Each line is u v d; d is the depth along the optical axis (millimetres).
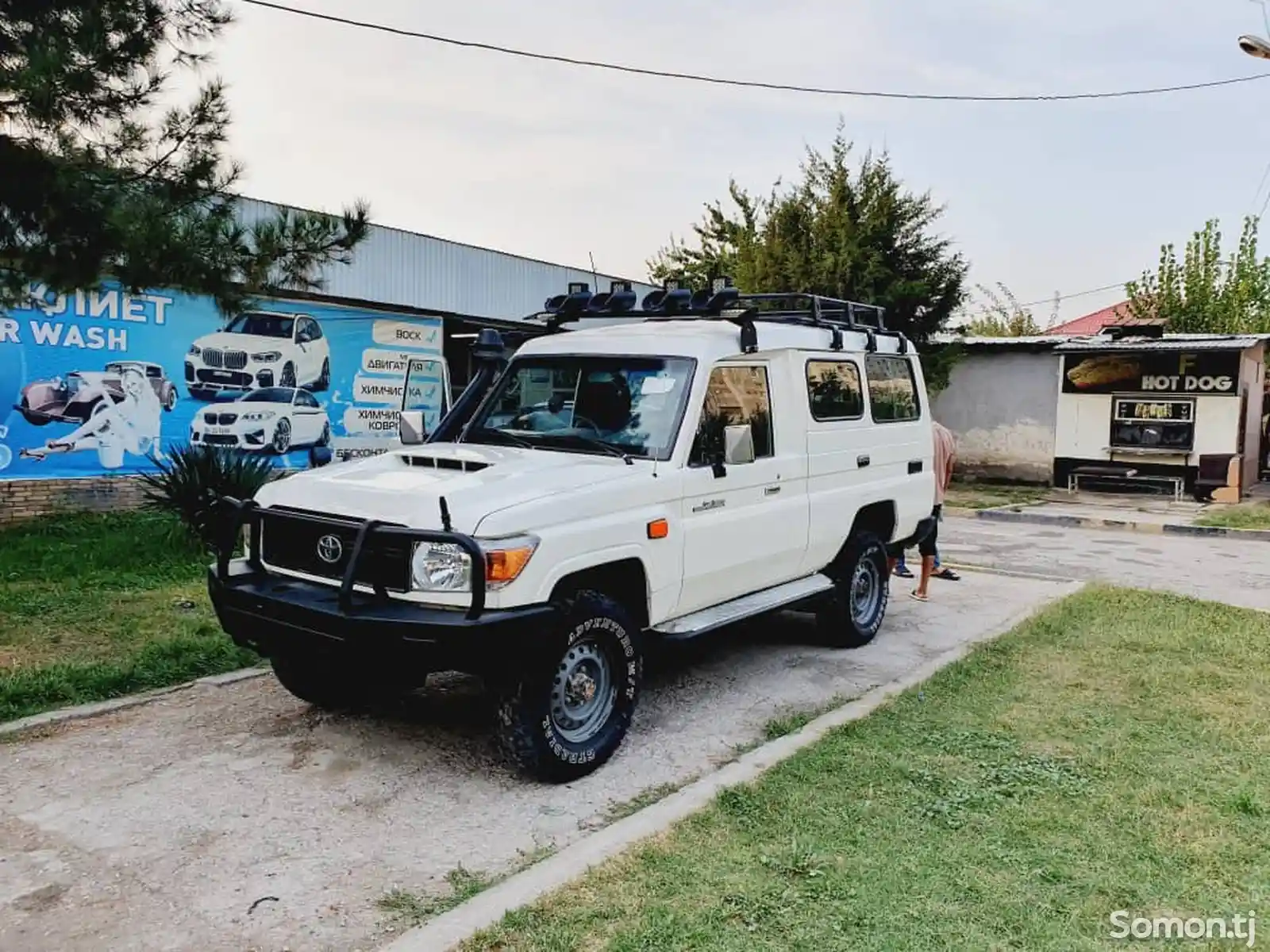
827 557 6828
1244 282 26953
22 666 6031
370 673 4500
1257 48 13070
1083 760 4836
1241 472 18547
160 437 12523
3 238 5566
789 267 20109
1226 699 5867
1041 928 3289
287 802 4359
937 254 20156
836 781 4539
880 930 3266
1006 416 21203
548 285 18797
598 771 4828
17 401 11117
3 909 3424
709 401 5609
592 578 4965
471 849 3951
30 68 5258
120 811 4230
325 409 14766
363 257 15109
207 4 6305
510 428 5910
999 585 9883
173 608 7625
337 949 3213
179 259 5766
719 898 3457
